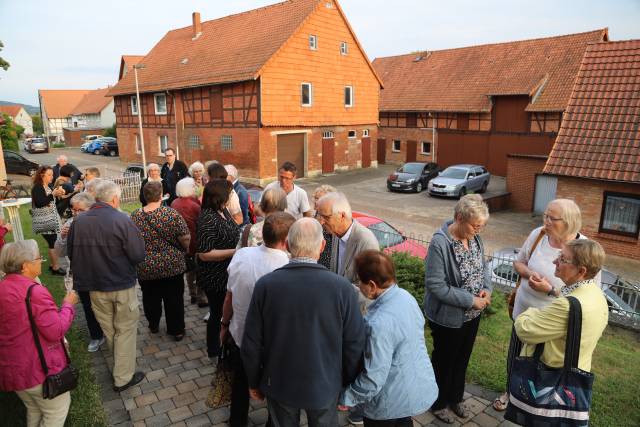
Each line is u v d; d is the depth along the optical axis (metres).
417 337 2.64
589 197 12.28
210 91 23.88
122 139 33.06
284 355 2.52
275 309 2.50
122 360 4.02
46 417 3.14
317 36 23.59
